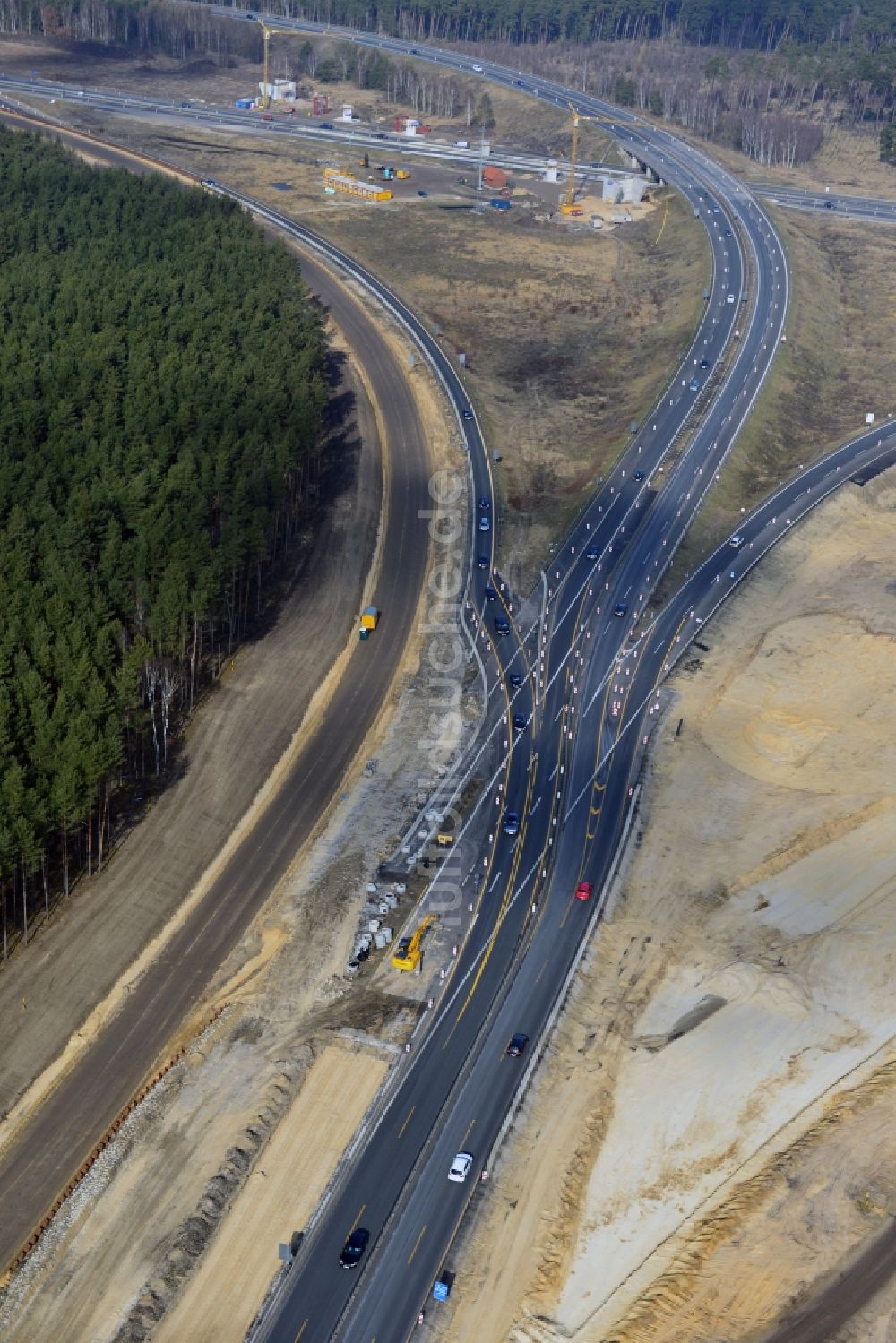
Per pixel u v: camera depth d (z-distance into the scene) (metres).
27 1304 90.44
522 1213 95.06
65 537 145.12
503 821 135.75
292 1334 87.31
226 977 118.56
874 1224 90.81
